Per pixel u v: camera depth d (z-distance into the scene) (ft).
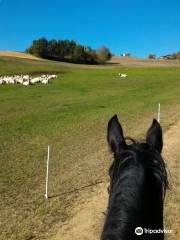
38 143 70.13
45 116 100.53
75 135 76.23
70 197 42.70
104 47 537.65
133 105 115.03
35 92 155.53
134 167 8.24
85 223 36.27
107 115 98.73
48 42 542.16
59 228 35.47
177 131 75.72
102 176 49.42
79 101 128.98
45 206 40.24
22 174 51.01
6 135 77.71
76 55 531.09
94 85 182.09
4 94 150.51
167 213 37.42
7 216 37.86
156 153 8.68
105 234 7.07
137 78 214.07
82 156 59.62
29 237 33.76
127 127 82.28
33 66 298.56
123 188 7.89
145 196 7.80
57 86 177.17
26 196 43.06
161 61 586.04
